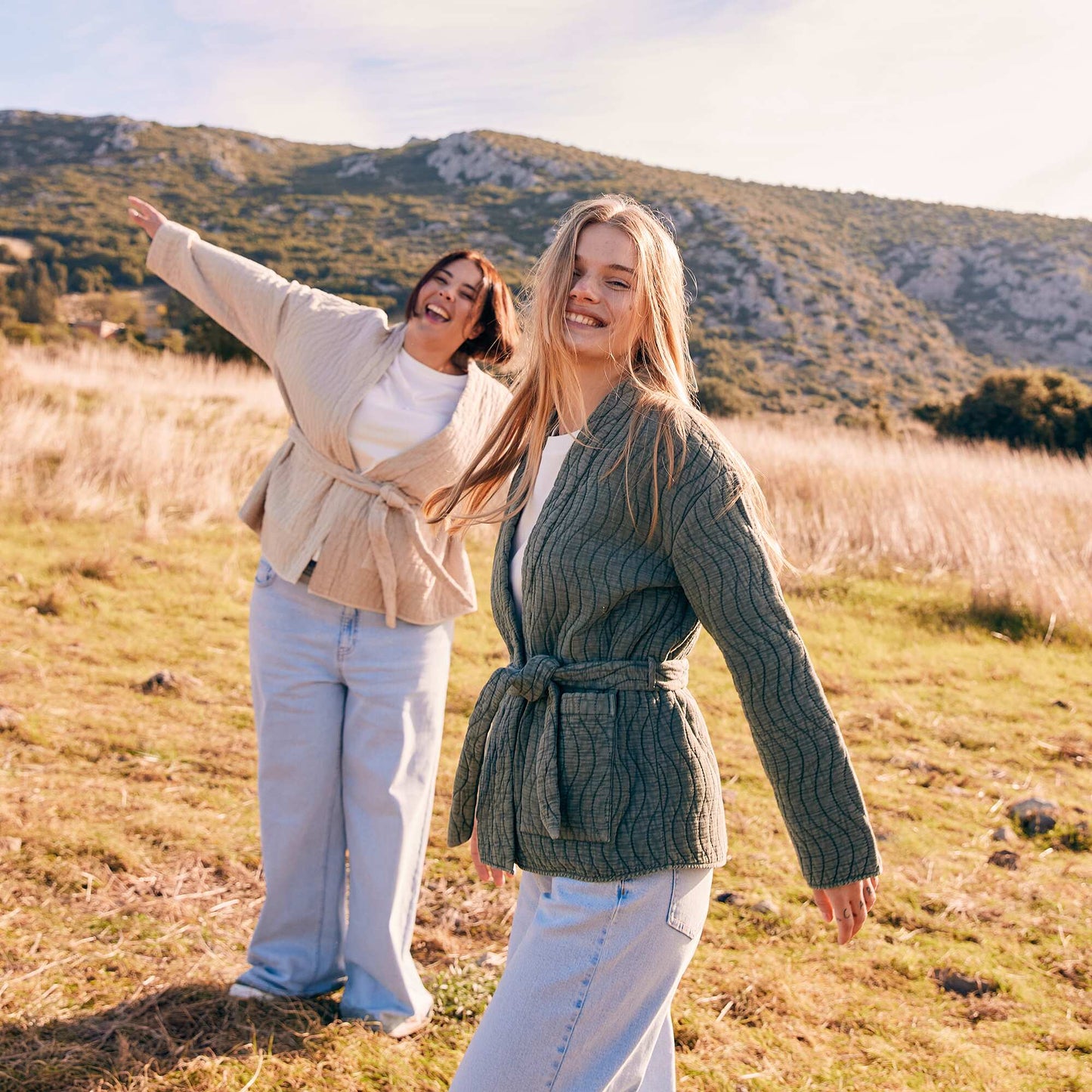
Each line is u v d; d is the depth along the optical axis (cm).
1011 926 338
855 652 668
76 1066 230
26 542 748
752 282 6994
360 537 253
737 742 498
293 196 9369
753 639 151
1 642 544
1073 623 731
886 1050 267
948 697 589
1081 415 2627
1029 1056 267
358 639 257
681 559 155
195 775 408
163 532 798
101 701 479
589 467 162
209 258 272
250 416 1262
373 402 259
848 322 6700
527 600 168
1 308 6184
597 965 153
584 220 178
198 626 614
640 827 155
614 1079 158
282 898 264
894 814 425
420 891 339
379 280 6912
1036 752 510
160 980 270
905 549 891
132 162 10381
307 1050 246
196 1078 231
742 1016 279
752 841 390
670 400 162
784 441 1319
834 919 156
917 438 1505
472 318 267
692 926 160
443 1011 268
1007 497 988
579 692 160
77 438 948
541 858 160
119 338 6003
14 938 283
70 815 357
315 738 259
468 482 209
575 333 176
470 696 536
